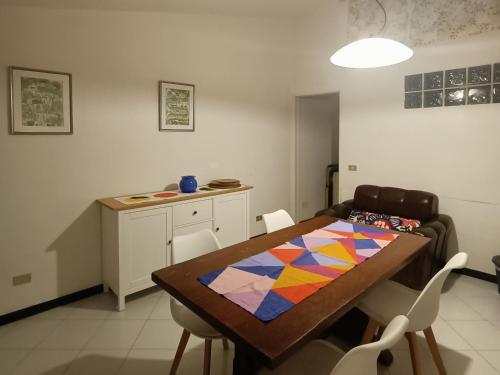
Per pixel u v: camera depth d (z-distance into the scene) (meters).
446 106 3.43
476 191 3.31
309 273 1.67
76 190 2.87
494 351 2.24
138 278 2.84
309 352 1.48
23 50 2.52
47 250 2.75
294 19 4.70
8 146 2.51
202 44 3.71
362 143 4.15
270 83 4.54
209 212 3.35
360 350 1.00
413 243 2.12
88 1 2.68
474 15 3.18
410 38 3.62
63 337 2.41
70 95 2.77
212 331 1.68
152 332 2.48
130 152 3.19
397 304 1.87
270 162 4.68
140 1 2.92
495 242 3.22
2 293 2.55
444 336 2.40
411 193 3.58
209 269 1.72
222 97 3.97
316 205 5.48
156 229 2.92
